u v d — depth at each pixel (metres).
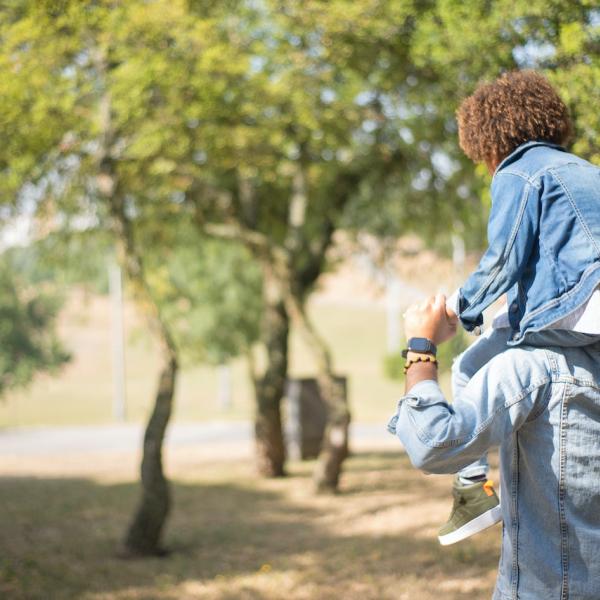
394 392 38.72
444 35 5.67
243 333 21.94
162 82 8.17
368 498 10.98
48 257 12.06
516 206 1.82
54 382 49.31
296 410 15.52
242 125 9.66
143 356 60.38
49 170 8.92
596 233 1.75
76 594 6.88
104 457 17.08
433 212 12.70
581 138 4.29
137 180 9.78
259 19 8.88
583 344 1.80
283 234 14.58
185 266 20.67
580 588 1.79
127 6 7.50
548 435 1.80
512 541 1.88
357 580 6.95
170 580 7.39
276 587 7.03
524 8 4.75
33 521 10.16
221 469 14.29
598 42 4.50
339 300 84.88
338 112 9.97
